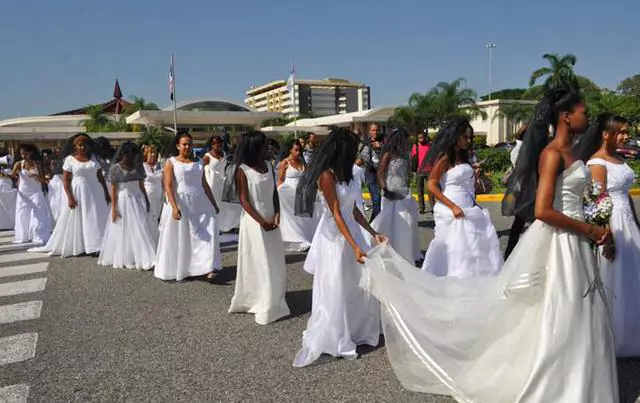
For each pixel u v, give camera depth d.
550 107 2.95
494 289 3.31
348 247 4.11
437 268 5.03
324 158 4.04
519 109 54.09
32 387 3.70
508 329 3.13
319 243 4.21
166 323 4.92
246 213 4.93
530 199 3.13
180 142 6.31
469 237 4.93
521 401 2.89
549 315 2.89
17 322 5.08
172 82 29.50
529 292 3.02
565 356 2.85
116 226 7.24
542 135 3.04
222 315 5.09
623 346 3.80
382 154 6.22
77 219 8.04
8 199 11.30
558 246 2.94
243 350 4.23
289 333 4.57
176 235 6.32
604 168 4.00
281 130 41.16
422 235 8.98
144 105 51.16
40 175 9.39
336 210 4.00
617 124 4.05
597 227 2.95
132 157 7.17
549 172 2.86
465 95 44.81
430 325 3.50
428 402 3.29
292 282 6.28
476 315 3.31
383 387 3.51
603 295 2.98
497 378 3.12
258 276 4.98
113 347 4.38
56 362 4.12
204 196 6.39
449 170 5.10
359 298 4.17
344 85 111.50
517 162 3.21
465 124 5.02
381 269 3.72
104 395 3.55
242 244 4.99
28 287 6.36
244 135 4.85
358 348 4.18
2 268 7.43
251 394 3.49
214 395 3.49
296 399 3.40
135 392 3.58
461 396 3.25
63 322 5.05
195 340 4.47
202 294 5.82
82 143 8.01
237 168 4.76
